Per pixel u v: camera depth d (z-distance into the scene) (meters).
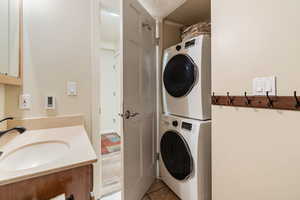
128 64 1.42
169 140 1.69
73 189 0.68
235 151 0.99
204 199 1.39
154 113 1.94
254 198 0.90
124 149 1.38
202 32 1.51
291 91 0.73
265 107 0.83
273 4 0.79
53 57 1.34
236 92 0.97
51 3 1.32
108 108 4.12
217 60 1.09
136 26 1.54
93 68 1.51
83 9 1.46
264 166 0.85
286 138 0.76
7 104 1.19
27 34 1.23
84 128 1.38
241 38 0.94
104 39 3.60
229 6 1.00
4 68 1.01
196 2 1.71
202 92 1.41
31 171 0.59
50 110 1.34
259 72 0.85
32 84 1.27
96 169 1.56
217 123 1.10
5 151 0.81
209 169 1.41
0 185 0.54
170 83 1.75
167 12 1.88
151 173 1.87
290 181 0.75
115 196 1.63
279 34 0.77
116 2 1.65
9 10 1.06
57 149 0.98
